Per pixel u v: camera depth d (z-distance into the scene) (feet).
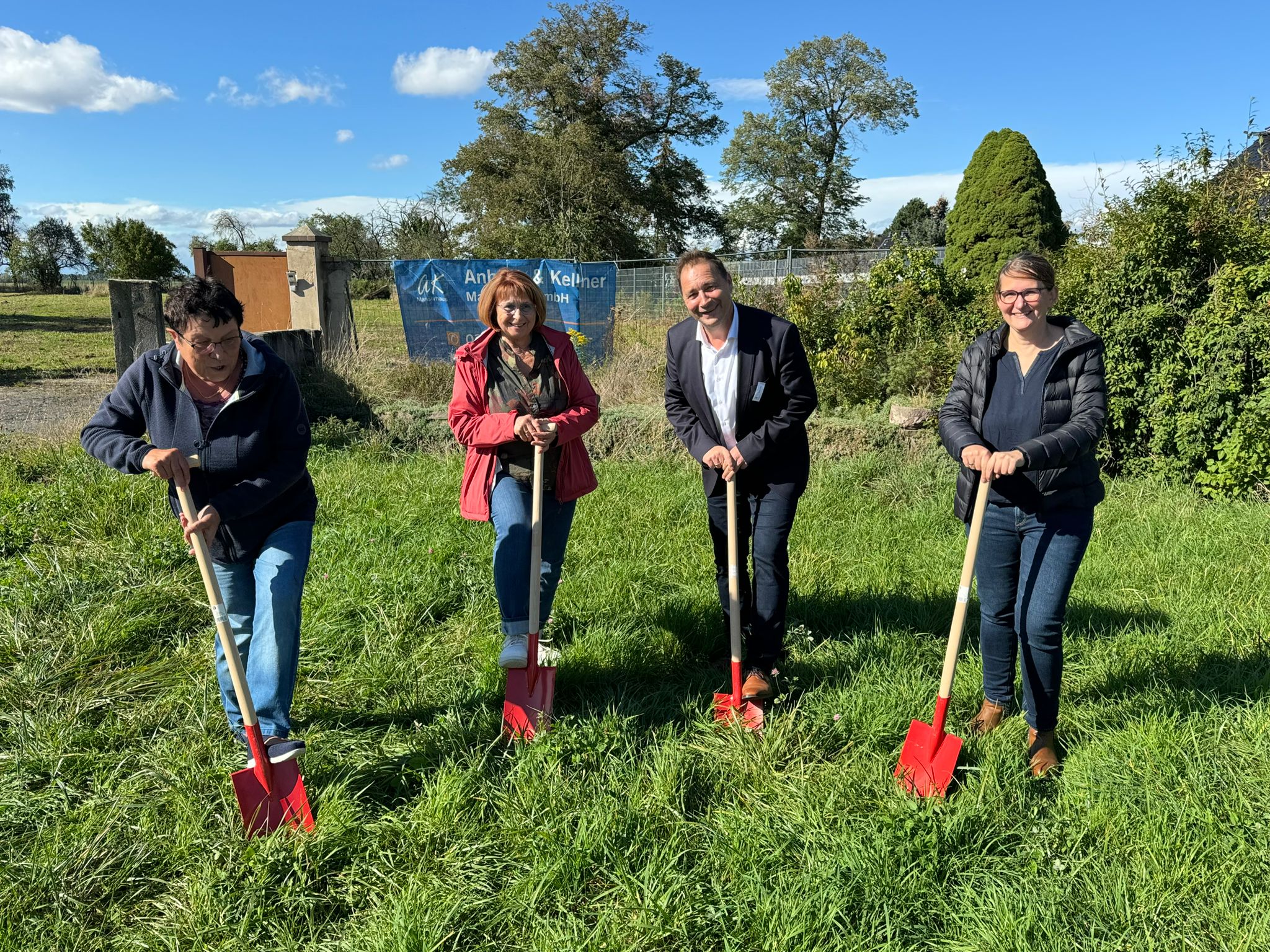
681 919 7.71
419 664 12.46
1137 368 22.47
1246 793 9.37
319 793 9.36
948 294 29.37
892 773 9.96
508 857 8.56
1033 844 8.77
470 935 7.72
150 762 9.98
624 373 30.76
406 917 7.65
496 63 138.72
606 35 136.15
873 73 157.79
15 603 13.70
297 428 9.64
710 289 11.05
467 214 136.26
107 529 17.48
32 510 17.78
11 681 11.70
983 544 10.44
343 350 32.50
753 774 9.89
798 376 11.50
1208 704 11.13
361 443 25.41
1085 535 9.80
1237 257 22.41
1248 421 20.44
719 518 12.81
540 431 10.72
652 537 17.81
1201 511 19.58
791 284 30.37
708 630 13.69
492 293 11.14
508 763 10.13
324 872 8.41
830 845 8.69
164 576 15.10
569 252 107.65
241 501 9.07
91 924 7.86
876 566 16.47
